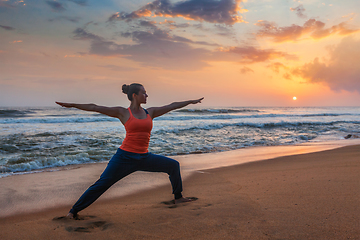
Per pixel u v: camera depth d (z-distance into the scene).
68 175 5.22
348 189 3.11
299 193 3.11
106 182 2.69
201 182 4.43
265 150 8.98
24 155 7.47
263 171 5.10
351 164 4.96
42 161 6.47
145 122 2.76
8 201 3.49
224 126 18.20
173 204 3.12
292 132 15.66
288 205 2.68
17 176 5.10
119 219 2.55
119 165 2.73
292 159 6.65
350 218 2.19
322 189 3.20
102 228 2.32
